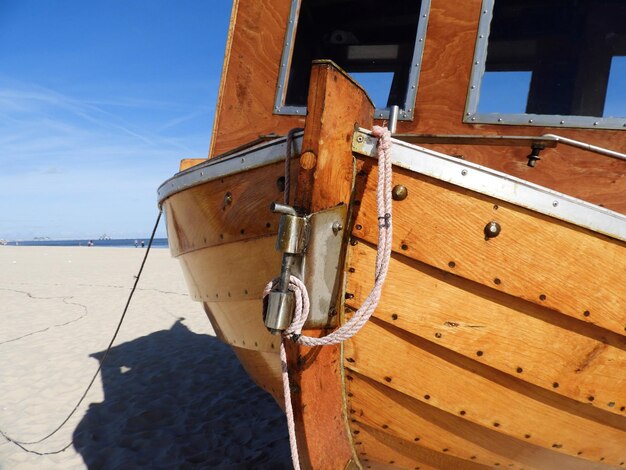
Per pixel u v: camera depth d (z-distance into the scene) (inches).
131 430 168.6
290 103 112.7
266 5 114.3
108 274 656.4
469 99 95.4
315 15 115.8
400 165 67.4
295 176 69.0
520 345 70.4
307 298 62.9
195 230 93.4
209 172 86.2
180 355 260.1
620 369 70.6
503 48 96.5
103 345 279.4
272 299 62.2
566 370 70.8
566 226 66.7
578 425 75.9
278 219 73.5
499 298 69.6
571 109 93.0
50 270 706.2
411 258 69.9
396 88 108.3
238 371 233.8
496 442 81.1
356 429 85.1
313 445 74.6
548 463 84.4
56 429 167.5
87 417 179.0
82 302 423.8
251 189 77.9
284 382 67.2
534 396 74.1
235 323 93.3
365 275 71.2
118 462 144.9
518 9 96.0
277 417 179.8
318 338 65.4
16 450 153.1
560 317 69.3
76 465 144.0
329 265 67.2
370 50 112.9
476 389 75.0
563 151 90.0
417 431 82.2
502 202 66.9
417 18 107.3
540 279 67.6
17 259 939.3
